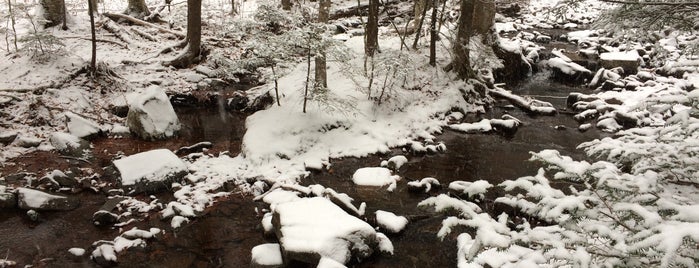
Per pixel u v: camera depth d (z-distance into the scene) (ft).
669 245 7.63
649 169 11.93
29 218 20.48
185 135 30.94
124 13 53.42
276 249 18.40
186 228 20.47
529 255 9.97
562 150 29.25
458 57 37.76
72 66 35.17
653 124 32.55
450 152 29.12
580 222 10.32
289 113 30.35
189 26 42.29
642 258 8.99
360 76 35.78
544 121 34.83
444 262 18.29
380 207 22.50
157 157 24.52
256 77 41.96
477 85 38.60
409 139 30.35
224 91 39.06
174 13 59.88
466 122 34.53
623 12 15.64
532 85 43.75
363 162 27.66
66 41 42.52
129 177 23.03
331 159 27.81
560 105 38.47
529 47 50.90
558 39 58.23
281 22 29.76
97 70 35.47
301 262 17.74
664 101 10.71
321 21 30.04
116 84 35.65
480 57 39.47
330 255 17.24
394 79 35.32
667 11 14.67
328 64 37.99
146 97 30.22
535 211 11.44
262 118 30.55
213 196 23.11
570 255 9.16
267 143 27.61
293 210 19.70
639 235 8.52
